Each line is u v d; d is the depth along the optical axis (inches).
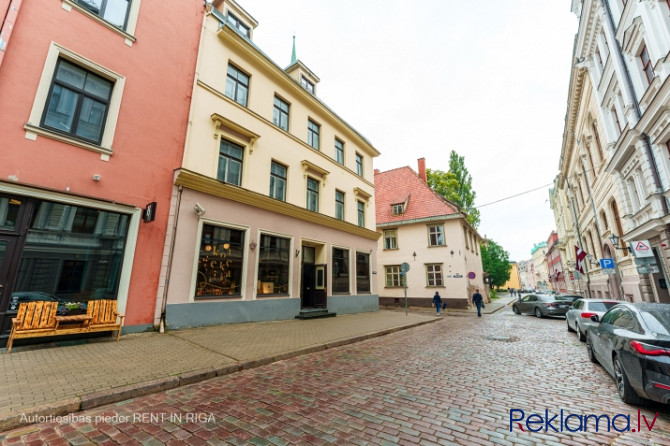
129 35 331.6
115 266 297.9
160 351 242.4
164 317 321.1
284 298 469.7
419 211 991.0
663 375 138.5
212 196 387.5
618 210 566.3
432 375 212.4
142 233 316.8
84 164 282.7
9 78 247.0
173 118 363.3
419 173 1141.1
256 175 455.5
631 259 514.9
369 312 665.6
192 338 294.2
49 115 269.3
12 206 243.0
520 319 618.2
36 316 233.8
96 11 315.9
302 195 542.6
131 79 328.8
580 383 194.7
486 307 955.3
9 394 147.0
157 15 366.0
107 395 155.2
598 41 535.8
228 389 181.0
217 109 415.8
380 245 1046.4
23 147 248.5
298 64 635.5
